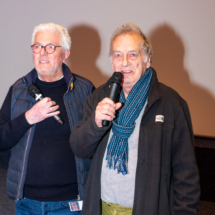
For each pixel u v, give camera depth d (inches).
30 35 157.1
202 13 143.0
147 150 56.0
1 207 123.6
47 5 155.6
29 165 68.8
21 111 71.9
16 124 66.8
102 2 151.3
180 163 55.9
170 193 57.7
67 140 70.2
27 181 69.0
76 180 70.4
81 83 75.9
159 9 146.6
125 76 57.5
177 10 145.1
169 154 56.2
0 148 69.9
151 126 56.6
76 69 161.8
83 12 154.1
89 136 56.3
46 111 65.1
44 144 69.2
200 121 154.9
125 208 57.5
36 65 69.5
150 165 55.6
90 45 156.8
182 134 56.1
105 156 59.3
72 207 68.9
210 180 133.6
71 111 71.7
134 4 148.3
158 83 60.9
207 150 143.6
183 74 151.2
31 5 156.3
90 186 61.6
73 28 156.5
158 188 54.2
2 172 154.7
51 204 68.3
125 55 56.2
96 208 59.4
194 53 147.7
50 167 68.3
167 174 56.2
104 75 158.2
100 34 154.3
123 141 57.1
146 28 149.3
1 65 163.3
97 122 54.6
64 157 69.2
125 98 62.1
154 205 53.8
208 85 149.5
